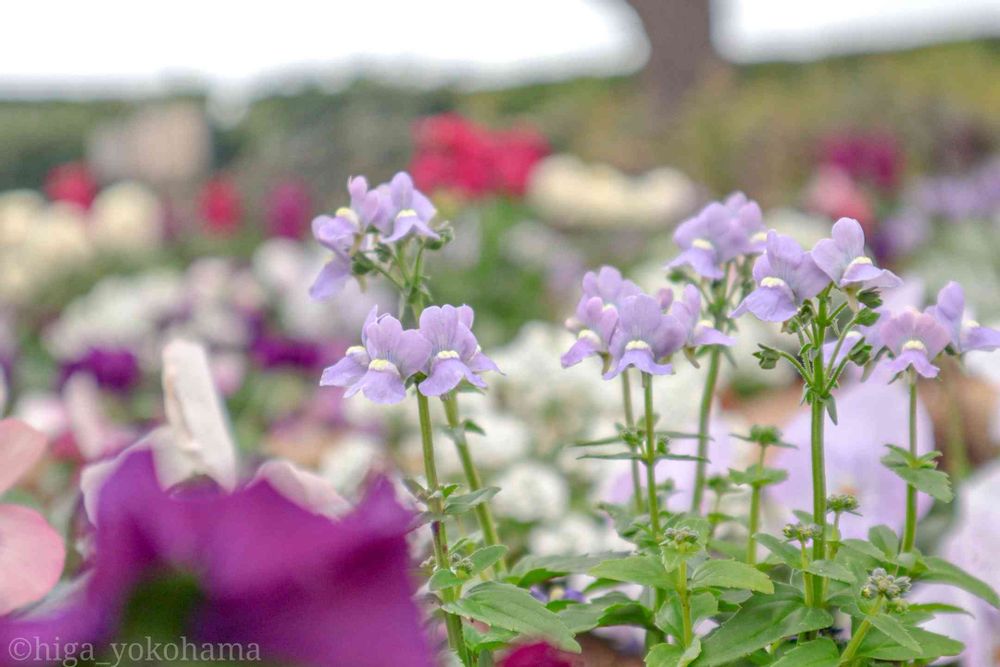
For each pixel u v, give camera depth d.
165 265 2.78
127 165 4.87
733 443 0.61
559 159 3.42
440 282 1.89
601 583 0.40
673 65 6.12
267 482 0.24
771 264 0.35
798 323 0.35
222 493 0.25
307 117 4.20
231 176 4.22
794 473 0.48
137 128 4.97
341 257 0.41
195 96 5.65
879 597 0.34
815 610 0.34
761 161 2.95
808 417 0.49
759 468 0.40
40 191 6.07
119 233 2.66
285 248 1.88
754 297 0.35
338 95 4.20
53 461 0.73
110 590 0.24
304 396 1.29
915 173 3.04
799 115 3.34
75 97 6.69
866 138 2.85
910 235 2.18
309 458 1.02
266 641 0.24
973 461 0.72
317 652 0.24
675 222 2.50
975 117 3.23
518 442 0.87
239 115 5.04
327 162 3.83
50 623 0.23
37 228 2.50
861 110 3.40
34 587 0.29
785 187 2.84
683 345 0.37
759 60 6.53
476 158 2.02
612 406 0.97
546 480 0.74
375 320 0.35
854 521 0.47
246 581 0.23
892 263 2.12
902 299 0.53
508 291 1.93
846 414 0.48
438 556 0.35
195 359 0.36
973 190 2.57
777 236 0.35
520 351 1.03
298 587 0.24
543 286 2.03
